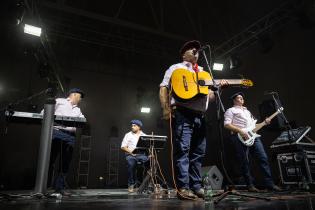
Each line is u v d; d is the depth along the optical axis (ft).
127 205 5.86
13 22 18.93
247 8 24.40
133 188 17.33
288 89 22.79
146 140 15.66
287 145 14.82
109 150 30.58
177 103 7.68
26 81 28.19
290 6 21.63
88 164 28.84
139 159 17.57
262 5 23.39
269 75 24.66
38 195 8.36
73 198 8.80
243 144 13.25
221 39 27.91
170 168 32.50
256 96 25.73
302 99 21.50
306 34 21.71
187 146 7.51
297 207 4.95
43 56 23.58
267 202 6.19
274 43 23.79
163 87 7.98
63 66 31.40
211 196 7.47
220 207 5.14
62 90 26.48
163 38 28.96
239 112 13.64
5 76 27.25
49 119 9.00
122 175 30.32
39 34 19.65
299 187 13.91
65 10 21.79
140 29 24.18
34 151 27.07
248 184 12.78
